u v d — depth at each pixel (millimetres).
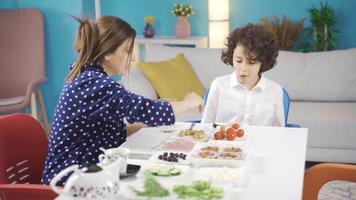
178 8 5039
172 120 1801
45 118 4484
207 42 5254
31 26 4461
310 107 3789
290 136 2039
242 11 5117
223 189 1435
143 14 5359
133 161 1727
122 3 5367
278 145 1914
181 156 1736
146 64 3836
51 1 4598
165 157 1725
